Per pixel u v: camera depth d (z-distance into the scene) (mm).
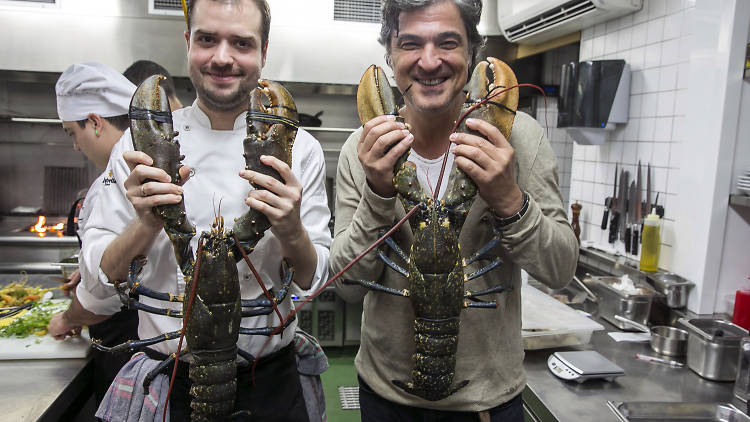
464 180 1321
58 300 2330
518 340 1526
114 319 1877
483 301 1434
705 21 2350
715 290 2396
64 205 4500
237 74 1390
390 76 4074
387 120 1259
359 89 1403
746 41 2232
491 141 1226
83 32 3791
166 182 1208
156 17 3822
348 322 4215
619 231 3045
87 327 2014
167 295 1303
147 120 1228
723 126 2277
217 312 1242
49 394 1582
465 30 1340
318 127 4520
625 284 2621
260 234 1271
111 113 2031
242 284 1495
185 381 1432
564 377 1963
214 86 1384
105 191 1583
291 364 1598
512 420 1493
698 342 2049
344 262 1438
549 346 2250
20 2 3699
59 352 1827
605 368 1953
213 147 1521
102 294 1540
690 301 2457
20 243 3986
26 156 4406
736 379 1883
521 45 4004
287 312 1559
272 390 1510
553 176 1461
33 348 1843
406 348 1488
